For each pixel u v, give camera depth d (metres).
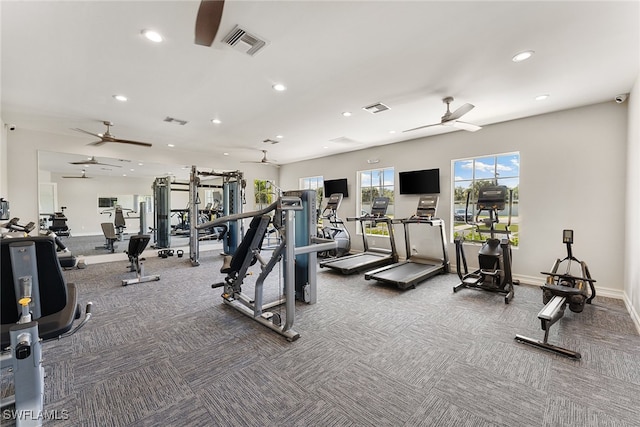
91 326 2.92
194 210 6.05
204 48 2.52
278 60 2.73
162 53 2.60
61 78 3.08
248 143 6.29
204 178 8.93
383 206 5.83
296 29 2.24
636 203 3.05
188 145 6.51
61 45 2.45
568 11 2.02
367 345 2.53
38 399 1.50
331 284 4.50
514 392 1.90
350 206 7.36
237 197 6.90
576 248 4.08
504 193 4.10
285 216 2.69
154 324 2.97
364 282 4.62
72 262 4.40
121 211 7.84
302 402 1.81
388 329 2.86
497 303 3.61
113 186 7.88
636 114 3.08
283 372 2.13
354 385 1.98
